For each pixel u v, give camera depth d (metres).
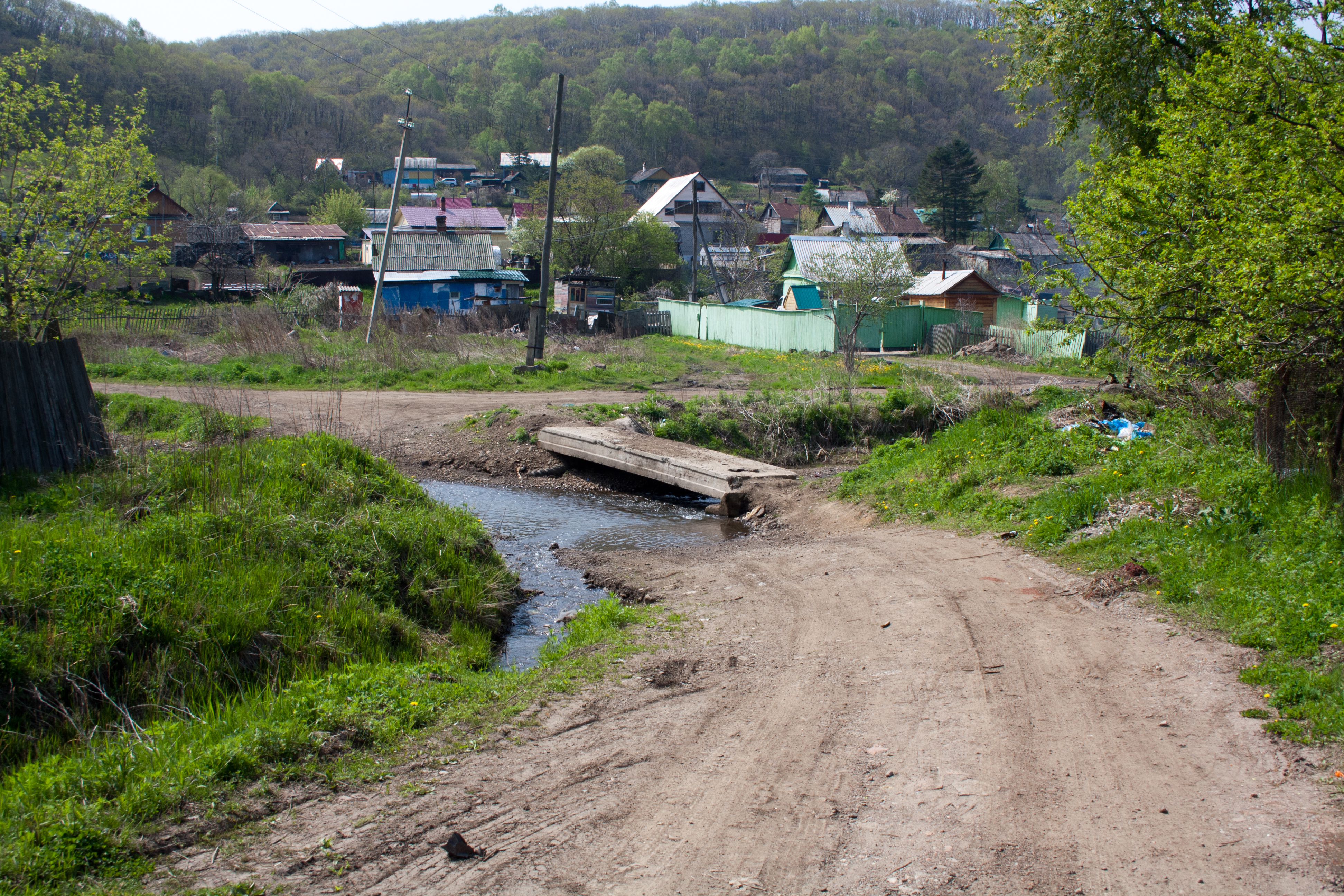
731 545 10.99
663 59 130.38
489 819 4.07
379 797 4.30
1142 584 7.23
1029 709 5.15
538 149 108.50
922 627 6.75
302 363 22.75
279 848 3.83
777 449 16.88
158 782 4.25
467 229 65.38
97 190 14.20
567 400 19.97
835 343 32.50
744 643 6.66
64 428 9.29
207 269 45.62
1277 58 7.98
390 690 5.61
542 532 11.87
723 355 31.12
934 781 4.32
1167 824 3.88
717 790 4.31
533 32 136.25
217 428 11.62
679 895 3.46
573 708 5.43
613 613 7.63
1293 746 4.53
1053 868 3.57
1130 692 5.35
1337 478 7.61
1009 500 10.16
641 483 15.05
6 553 6.21
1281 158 7.50
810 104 125.75
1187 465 9.44
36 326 13.85
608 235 52.12
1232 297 7.02
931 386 19.61
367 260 51.56
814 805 4.14
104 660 5.64
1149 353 8.78
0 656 5.23
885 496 11.66
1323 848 3.63
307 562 7.50
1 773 4.79
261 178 81.62
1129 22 15.21
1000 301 39.62
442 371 22.91
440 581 8.31
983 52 142.00
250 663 6.22
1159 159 8.98
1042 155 116.31
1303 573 6.47
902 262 32.69
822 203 92.00
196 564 6.81
